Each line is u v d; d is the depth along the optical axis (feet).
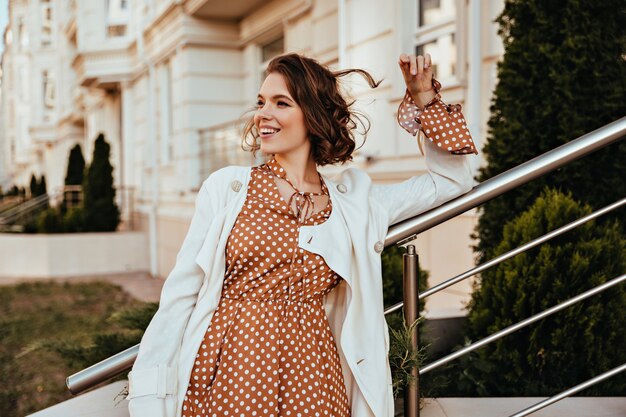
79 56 45.14
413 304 6.41
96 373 5.75
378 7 18.07
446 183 6.07
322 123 5.65
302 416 5.03
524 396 8.63
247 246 5.21
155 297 28.66
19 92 122.31
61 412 7.43
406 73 5.88
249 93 32.45
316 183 5.90
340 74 6.00
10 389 14.94
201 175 32.48
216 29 32.40
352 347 5.42
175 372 5.16
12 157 140.77
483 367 8.79
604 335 8.29
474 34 14.21
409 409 6.46
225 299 5.33
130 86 44.78
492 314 9.05
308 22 25.07
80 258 38.75
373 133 18.48
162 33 36.14
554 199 8.79
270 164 5.74
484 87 14.34
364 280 5.54
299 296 5.30
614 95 9.51
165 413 5.06
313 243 5.30
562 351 8.29
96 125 57.26
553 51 9.77
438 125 5.81
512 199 10.28
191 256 5.35
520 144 10.07
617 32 9.60
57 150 88.12
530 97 10.04
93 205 41.06
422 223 6.09
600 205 9.59
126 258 39.83
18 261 38.50
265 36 30.50
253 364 5.03
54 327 21.72
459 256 15.26
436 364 6.65
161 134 38.01
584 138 6.08
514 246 8.90
